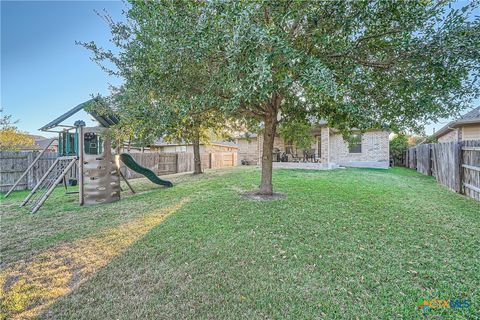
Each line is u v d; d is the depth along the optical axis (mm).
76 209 5680
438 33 3326
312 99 4527
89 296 2314
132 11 4305
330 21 3551
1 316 2062
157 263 2910
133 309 2117
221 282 2496
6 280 2613
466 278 2467
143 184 9648
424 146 11578
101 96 7586
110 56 6926
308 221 4250
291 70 3266
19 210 5703
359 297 2221
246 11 2736
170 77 4145
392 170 12977
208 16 3207
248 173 11312
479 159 5750
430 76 3881
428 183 8555
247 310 2082
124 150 12555
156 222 4441
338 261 2865
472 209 4957
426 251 3070
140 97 4832
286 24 3418
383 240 3432
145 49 4289
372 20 3465
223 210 5035
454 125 11086
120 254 3174
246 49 2885
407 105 4559
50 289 2436
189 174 12906
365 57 4195
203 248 3281
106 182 6434
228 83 3396
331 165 13383
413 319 1934
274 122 6230
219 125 7891
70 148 6789
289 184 7891
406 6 3242
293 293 2297
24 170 9414
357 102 4301
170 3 3488
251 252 3135
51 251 3312
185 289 2389
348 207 5102
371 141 14812
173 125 4469
